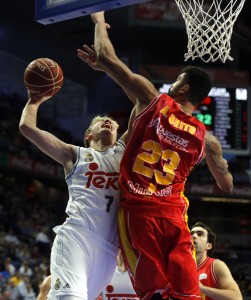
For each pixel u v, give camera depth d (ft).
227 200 71.61
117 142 11.22
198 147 10.05
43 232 60.64
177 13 66.13
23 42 73.61
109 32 69.51
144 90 9.93
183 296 9.14
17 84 77.82
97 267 10.14
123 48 74.13
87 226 10.11
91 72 78.28
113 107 76.33
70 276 9.68
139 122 9.88
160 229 9.50
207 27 13.64
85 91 79.25
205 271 14.92
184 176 10.05
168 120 9.86
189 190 67.31
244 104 52.90
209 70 57.72
